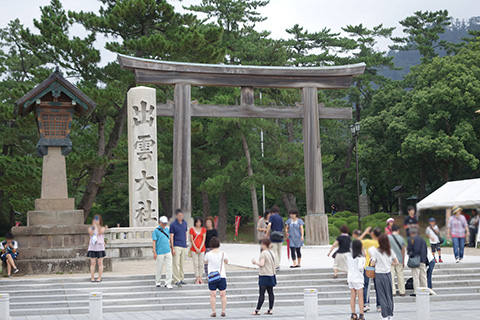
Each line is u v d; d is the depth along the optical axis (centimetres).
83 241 1984
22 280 1697
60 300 1606
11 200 3534
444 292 1780
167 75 2809
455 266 1980
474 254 2522
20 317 1473
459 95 4597
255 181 4191
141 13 3453
